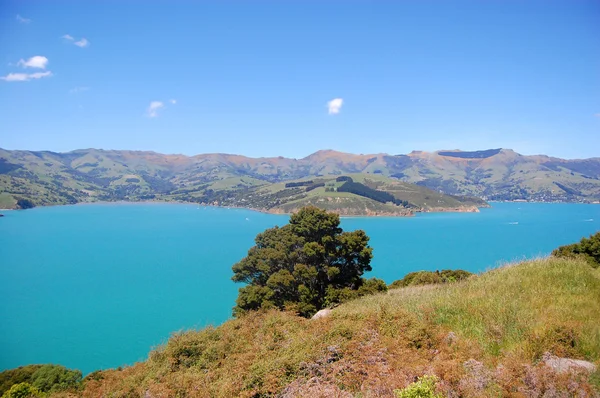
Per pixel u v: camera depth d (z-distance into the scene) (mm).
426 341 11445
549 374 8109
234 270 47469
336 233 40625
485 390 8180
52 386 36125
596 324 10750
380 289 35031
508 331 11406
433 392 8008
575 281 15102
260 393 11180
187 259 141875
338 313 17547
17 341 64250
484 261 133625
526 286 15227
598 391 7645
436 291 18594
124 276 113938
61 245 171125
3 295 92938
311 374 11008
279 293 38906
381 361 10508
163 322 73000
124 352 59156
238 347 16078
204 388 12609
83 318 75750
